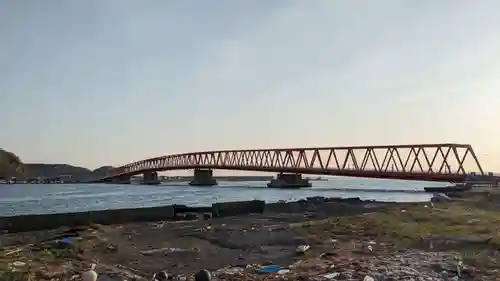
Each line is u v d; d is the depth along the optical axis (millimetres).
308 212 33625
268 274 11328
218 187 136875
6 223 23125
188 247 16547
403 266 11102
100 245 16797
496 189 41969
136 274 12266
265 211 36156
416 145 65250
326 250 14484
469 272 10398
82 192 102188
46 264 12719
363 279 9820
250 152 116062
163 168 158750
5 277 10703
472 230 16484
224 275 11359
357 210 33031
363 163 74250
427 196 67125
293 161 96812
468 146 59062
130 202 60000
